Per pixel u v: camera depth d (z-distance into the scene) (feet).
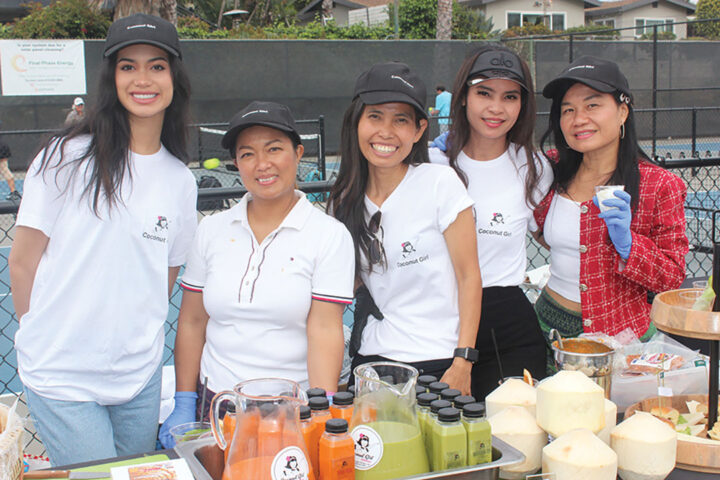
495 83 8.98
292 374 8.20
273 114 7.72
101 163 7.50
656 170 8.93
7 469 5.14
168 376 10.74
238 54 56.80
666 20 128.57
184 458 5.76
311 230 8.13
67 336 7.64
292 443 5.14
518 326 9.32
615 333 8.93
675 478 6.13
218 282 8.17
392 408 5.52
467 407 5.60
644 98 65.16
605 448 5.74
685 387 7.43
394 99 8.00
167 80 7.79
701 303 6.63
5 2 76.89
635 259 8.36
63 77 50.39
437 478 5.39
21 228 7.58
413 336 8.61
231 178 37.22
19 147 48.67
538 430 6.16
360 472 5.48
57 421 7.72
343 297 8.14
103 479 5.72
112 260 7.66
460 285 8.63
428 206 8.46
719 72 66.44
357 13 98.78
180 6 92.48
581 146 8.85
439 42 60.64
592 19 130.31
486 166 9.46
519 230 9.41
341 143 8.78
